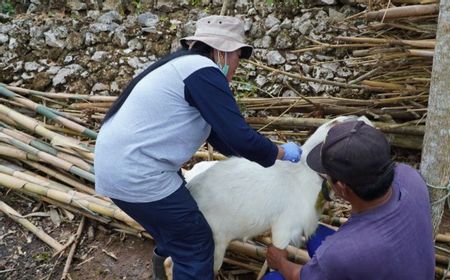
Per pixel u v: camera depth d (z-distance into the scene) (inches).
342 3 176.9
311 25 174.9
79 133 159.5
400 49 145.3
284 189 100.6
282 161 103.0
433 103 95.9
